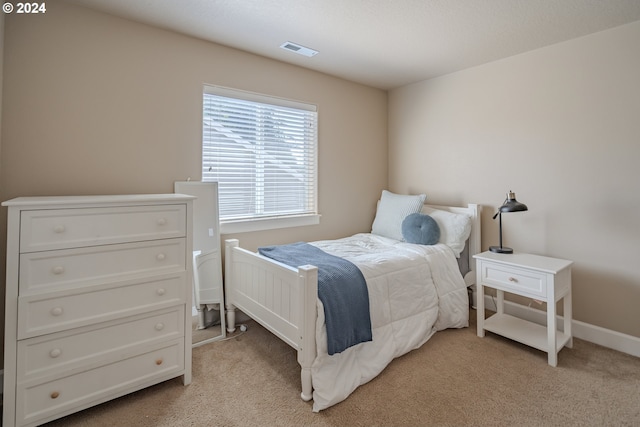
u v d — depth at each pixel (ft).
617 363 6.98
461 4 6.52
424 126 11.35
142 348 5.76
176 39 7.81
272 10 6.80
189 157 8.08
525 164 8.99
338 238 11.21
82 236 5.18
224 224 8.63
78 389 5.22
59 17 6.45
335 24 7.37
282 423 5.24
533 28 7.52
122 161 7.21
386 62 9.66
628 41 7.27
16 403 4.76
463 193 10.38
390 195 11.18
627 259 7.45
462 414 5.42
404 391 6.05
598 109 7.72
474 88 9.99
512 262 7.59
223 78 8.52
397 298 7.39
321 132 10.62
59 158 6.53
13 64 6.05
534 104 8.76
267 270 7.00
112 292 5.45
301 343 5.81
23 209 4.74
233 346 7.75
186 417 5.36
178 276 6.09
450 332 8.52
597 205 7.82
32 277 4.82
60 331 5.03
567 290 7.53
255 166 9.29
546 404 5.65
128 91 7.23
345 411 5.52
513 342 7.94
